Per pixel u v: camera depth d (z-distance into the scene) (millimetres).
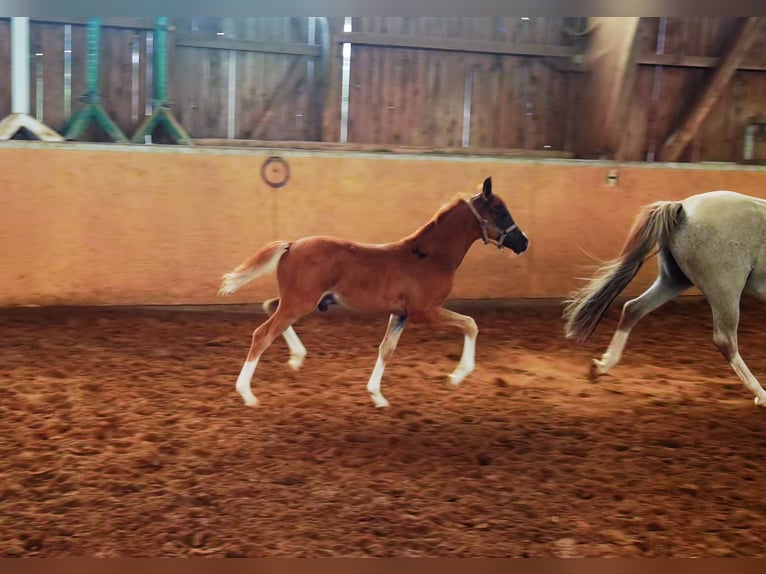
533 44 11023
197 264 8320
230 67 10195
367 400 5723
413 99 10844
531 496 4145
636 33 10172
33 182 7816
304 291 5172
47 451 4531
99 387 5777
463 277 8953
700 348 7738
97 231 8031
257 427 5055
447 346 7457
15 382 5836
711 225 5523
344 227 8695
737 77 11328
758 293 5684
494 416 5461
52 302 7984
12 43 8844
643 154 11336
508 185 9031
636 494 4207
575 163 9227
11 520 3734
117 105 9859
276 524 3758
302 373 6379
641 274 9391
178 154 8180
